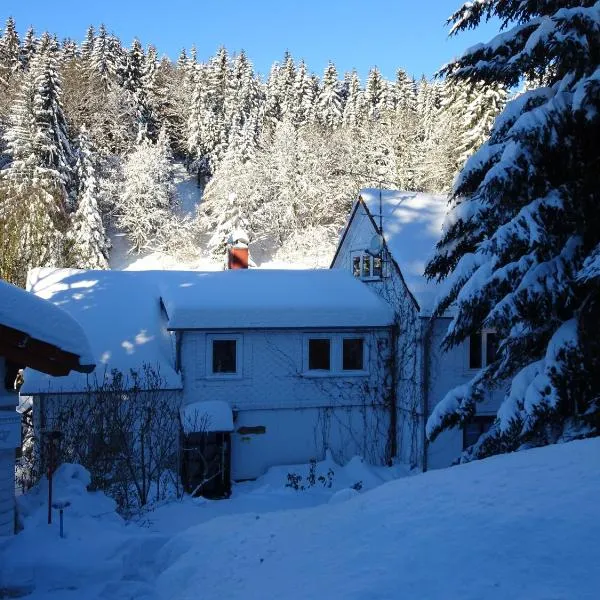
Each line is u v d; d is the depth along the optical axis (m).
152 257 51.88
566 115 10.09
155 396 16.20
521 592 4.04
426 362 17.53
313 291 19.92
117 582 5.87
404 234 19.97
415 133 60.75
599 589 3.95
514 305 10.36
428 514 5.73
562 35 9.84
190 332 17.39
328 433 18.45
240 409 17.69
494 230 11.88
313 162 54.28
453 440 17.73
